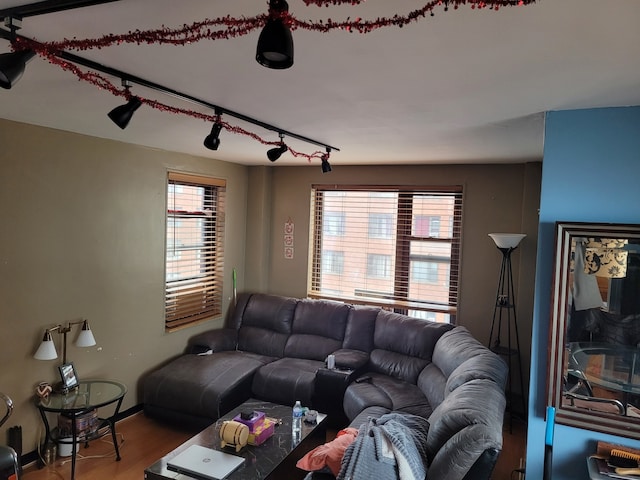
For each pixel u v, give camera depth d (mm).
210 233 4809
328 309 4543
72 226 3328
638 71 1628
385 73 1734
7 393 2980
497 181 4262
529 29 1294
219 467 2473
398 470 2047
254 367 4051
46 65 1774
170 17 1335
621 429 2133
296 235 5148
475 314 4371
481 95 1997
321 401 3758
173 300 4336
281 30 1081
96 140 3461
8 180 2908
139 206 3873
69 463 3193
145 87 2000
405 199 4664
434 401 3281
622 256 2109
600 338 2162
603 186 2160
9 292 2955
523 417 4066
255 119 2602
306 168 5066
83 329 3324
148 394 3779
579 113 2186
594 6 1134
